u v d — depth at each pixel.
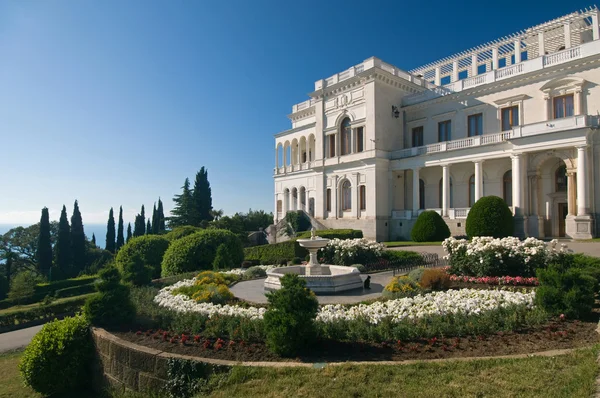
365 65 39.72
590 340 7.02
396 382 5.84
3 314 18.72
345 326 8.18
